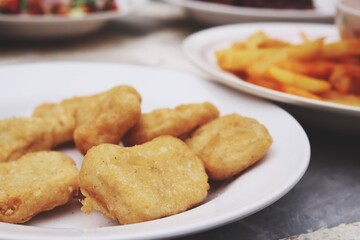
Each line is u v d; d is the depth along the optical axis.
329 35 0.39
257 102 0.26
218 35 0.38
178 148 0.20
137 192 0.17
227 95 0.27
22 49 0.42
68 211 0.19
